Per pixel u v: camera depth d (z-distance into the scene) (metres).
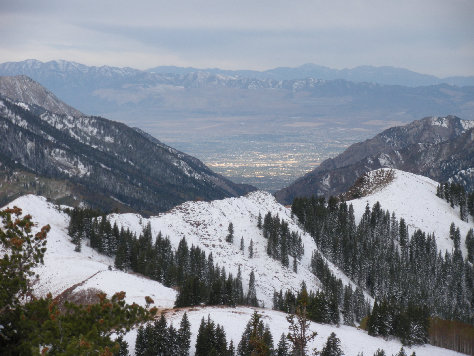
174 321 72.75
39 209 135.38
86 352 30.83
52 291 77.12
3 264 36.38
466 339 99.75
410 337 92.31
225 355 62.38
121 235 129.88
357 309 122.75
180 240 144.62
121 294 38.28
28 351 31.39
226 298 90.12
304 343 43.38
